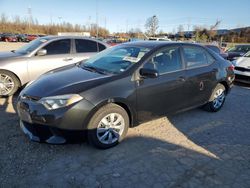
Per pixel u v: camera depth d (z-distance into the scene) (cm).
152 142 389
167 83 412
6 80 579
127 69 376
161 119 484
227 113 543
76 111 322
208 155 359
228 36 5444
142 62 388
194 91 469
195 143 394
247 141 411
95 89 337
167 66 423
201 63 491
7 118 452
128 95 362
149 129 436
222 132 441
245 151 377
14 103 539
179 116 507
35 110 329
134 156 346
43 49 620
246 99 675
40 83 368
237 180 304
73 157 336
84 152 349
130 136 405
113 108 353
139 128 438
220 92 543
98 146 352
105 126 353
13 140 372
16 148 351
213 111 540
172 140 399
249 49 1435
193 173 314
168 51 433
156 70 374
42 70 613
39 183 283
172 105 435
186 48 466
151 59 401
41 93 339
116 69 388
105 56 449
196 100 482
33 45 639
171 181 296
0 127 412
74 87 336
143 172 311
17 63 580
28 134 347
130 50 432
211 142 400
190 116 511
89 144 369
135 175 304
